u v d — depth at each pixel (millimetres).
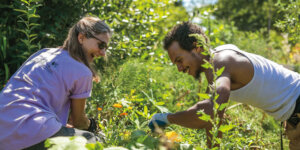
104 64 3637
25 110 1942
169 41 2000
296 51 5062
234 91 2025
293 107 2107
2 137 1915
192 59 1962
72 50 2182
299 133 2125
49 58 2121
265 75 2018
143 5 4438
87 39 2217
